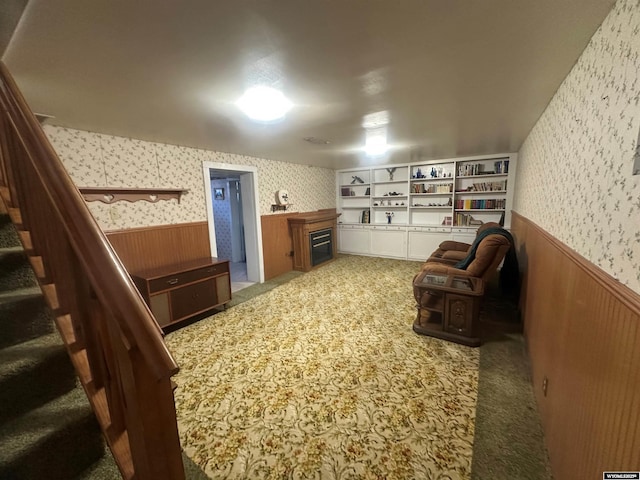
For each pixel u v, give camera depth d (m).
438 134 3.14
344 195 6.82
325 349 2.51
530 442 1.51
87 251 0.71
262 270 4.70
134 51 1.26
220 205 6.43
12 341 1.15
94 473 0.97
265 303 3.70
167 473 0.77
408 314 3.24
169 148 3.33
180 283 2.95
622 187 0.85
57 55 1.28
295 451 1.50
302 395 1.93
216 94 1.78
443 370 2.16
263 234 4.72
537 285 2.09
